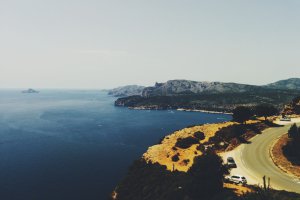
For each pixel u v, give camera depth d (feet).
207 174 165.58
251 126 288.71
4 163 392.88
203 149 248.32
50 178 327.26
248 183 182.29
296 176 191.72
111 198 245.86
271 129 284.41
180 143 268.82
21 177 330.75
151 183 211.61
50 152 458.50
